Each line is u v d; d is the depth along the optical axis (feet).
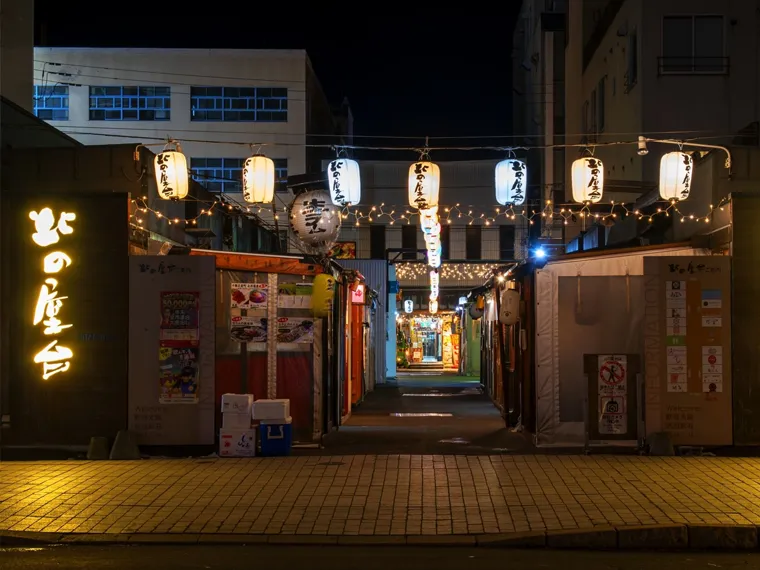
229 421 37.70
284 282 40.70
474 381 104.73
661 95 76.69
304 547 24.77
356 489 30.68
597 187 43.60
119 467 34.86
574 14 112.88
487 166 124.16
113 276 38.11
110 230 38.24
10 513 27.48
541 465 34.99
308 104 134.92
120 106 131.44
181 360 37.86
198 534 25.31
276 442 37.68
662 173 42.45
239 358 40.27
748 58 76.48
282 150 131.34
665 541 25.20
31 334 38.14
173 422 37.70
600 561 23.58
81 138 130.82
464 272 124.67
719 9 76.48
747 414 37.70
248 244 82.38
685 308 37.86
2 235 42.29
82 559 23.49
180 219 55.42
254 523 26.37
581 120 107.65
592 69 100.94
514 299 46.37
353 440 42.75
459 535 25.18
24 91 64.28
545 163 134.00
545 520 26.43
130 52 131.64
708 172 44.98
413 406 66.90
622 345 39.47
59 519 26.78
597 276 39.68
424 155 45.34
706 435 37.68
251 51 131.85
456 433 45.80
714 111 76.33
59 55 131.13
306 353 40.70
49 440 37.91
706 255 38.91
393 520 26.68
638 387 38.27
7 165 48.65
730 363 37.81
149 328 37.96
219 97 131.95
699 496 29.27
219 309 40.09
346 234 124.67
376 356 101.04
